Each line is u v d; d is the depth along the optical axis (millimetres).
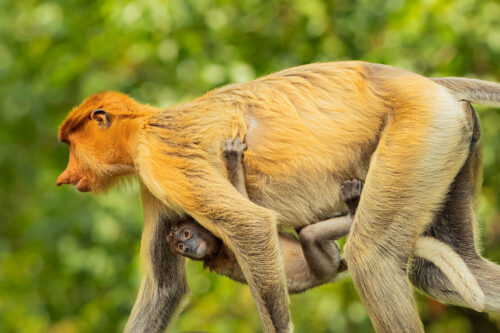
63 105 22859
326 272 10922
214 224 9828
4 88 22859
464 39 18297
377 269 9664
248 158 10398
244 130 10430
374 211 9734
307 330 19891
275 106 10484
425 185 9750
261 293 9609
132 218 19219
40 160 23172
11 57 22906
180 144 10258
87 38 20906
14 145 25172
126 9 18391
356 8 19266
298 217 10570
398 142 9820
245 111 10547
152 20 18531
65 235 20594
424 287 11156
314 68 10680
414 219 9750
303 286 11258
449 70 18359
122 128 10828
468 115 10367
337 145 10289
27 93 22125
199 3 18703
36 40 22422
